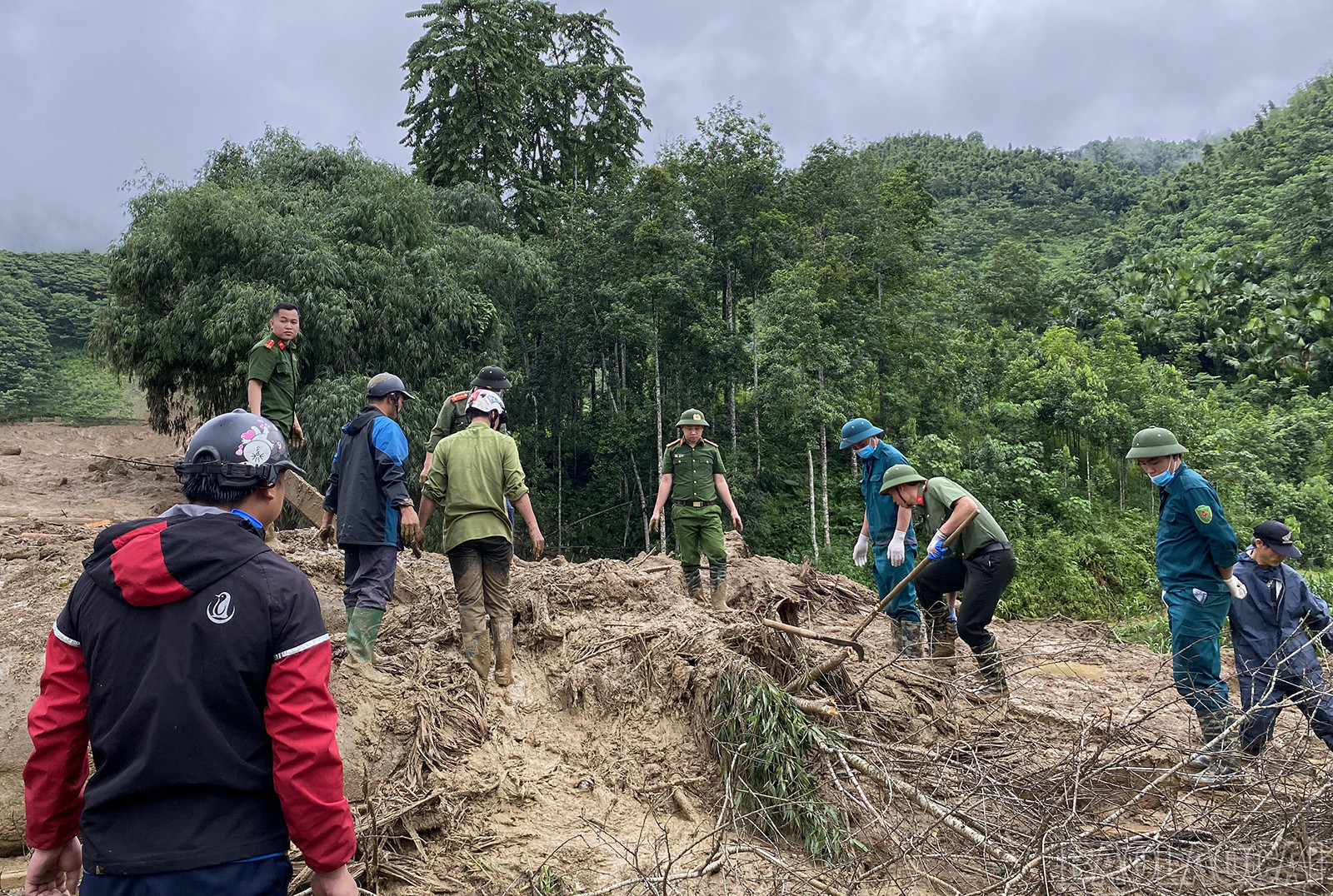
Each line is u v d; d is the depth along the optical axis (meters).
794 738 3.84
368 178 17.42
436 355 16.69
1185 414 32.91
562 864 3.29
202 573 1.79
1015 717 4.90
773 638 4.72
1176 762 4.21
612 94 33.28
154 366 15.10
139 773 1.71
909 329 28.31
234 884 1.71
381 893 3.06
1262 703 4.22
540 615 5.00
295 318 5.59
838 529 25.39
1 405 22.67
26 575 4.84
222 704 1.76
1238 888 2.95
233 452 1.96
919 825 3.56
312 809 1.76
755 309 26.22
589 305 25.45
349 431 4.35
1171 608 4.89
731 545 8.80
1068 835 3.19
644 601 5.57
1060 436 29.12
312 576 5.49
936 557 5.13
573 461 28.56
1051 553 20.59
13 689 3.45
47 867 1.91
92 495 10.09
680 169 27.11
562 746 4.14
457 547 4.40
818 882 3.28
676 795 3.86
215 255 15.00
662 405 25.42
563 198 28.61
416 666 4.32
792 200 28.31
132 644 1.76
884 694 5.01
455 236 19.33
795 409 24.42
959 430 28.47
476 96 27.89
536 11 32.56
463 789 3.58
